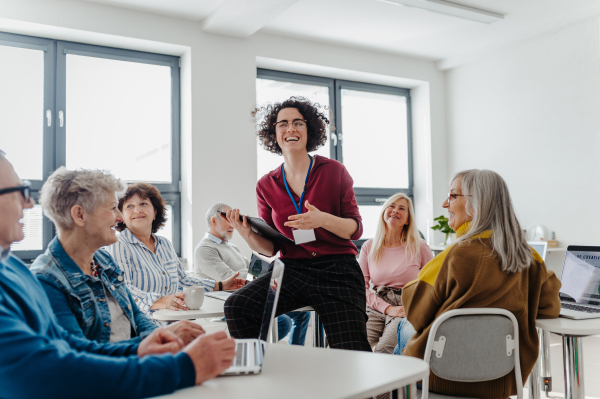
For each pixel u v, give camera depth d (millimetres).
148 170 4391
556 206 4590
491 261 1660
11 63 3852
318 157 2111
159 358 917
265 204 2193
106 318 1345
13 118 3846
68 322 1207
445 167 5703
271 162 5004
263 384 956
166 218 2676
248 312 1812
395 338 2564
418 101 5781
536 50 4746
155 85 4441
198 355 942
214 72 4359
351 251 1999
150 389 871
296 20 4387
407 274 2953
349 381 974
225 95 4402
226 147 4391
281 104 2230
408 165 5836
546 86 4664
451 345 1558
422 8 4070
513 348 1602
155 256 2543
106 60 4223
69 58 4062
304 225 1854
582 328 1597
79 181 1293
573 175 4449
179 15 4148
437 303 1716
